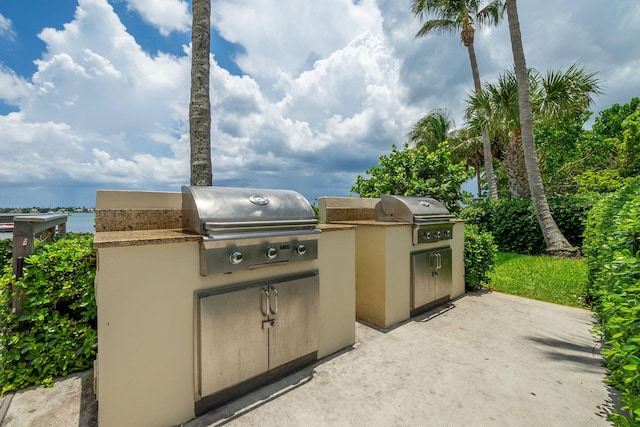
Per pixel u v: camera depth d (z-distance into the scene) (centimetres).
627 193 286
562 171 1293
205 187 218
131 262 162
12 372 212
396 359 255
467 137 1507
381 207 405
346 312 280
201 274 186
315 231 242
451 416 183
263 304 210
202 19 368
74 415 183
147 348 168
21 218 242
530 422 176
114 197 225
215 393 191
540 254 732
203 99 365
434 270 385
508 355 260
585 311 369
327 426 175
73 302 250
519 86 705
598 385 213
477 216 870
